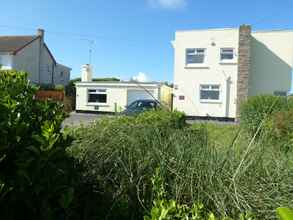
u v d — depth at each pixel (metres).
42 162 2.71
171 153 3.85
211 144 4.05
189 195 3.43
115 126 4.69
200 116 30.41
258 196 3.30
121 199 3.55
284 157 4.07
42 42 45.19
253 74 30.72
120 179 3.76
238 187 3.34
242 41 29.27
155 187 3.42
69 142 3.08
